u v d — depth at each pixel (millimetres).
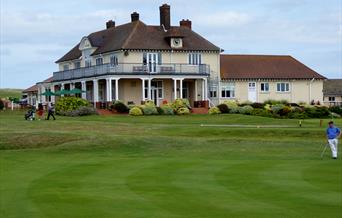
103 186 22391
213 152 35250
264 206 18625
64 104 69062
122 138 39562
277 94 90625
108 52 83312
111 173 25922
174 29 83062
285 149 36625
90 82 86000
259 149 36719
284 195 20453
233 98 88188
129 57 80375
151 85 81625
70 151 36250
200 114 69062
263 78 89250
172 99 82875
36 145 38688
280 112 71312
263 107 75250
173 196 20266
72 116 66688
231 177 24484
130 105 72188
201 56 85000
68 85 92562
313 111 72000
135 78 78812
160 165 28578
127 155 34156
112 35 88438
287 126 52469
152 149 36969
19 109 89438
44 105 93562
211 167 27750
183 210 18047
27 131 44188
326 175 25156
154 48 81312
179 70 80500
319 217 17250
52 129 48250
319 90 93250
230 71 88938
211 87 85562
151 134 45656
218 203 19062
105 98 84500
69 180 23984
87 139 39375
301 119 65688
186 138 41312
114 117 64000
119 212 17812
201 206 18609
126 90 80812
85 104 69562
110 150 36625
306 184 22750
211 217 17172
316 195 20453
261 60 93312
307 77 91938
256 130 46188
